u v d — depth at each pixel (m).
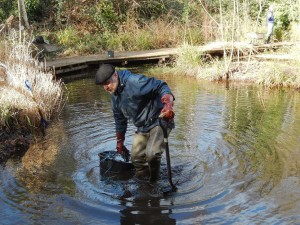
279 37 14.56
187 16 15.48
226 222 3.53
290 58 10.89
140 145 4.24
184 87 9.46
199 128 6.07
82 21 16.14
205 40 14.77
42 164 4.85
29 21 15.73
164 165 4.71
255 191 4.07
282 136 5.70
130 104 4.00
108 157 4.60
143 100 3.96
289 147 5.26
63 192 4.11
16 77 7.10
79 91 8.96
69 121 6.56
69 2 16.34
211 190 4.11
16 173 4.61
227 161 4.82
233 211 3.71
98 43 14.73
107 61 12.41
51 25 15.91
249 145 5.34
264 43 13.20
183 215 3.66
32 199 3.98
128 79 3.89
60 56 13.34
